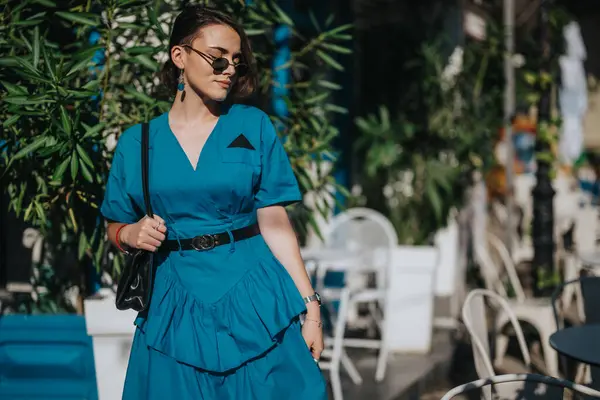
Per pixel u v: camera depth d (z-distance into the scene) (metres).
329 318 6.68
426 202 7.56
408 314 6.38
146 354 2.66
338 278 6.96
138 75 4.04
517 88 7.81
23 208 4.22
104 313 3.68
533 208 7.30
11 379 3.91
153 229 2.59
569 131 9.48
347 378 5.75
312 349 2.71
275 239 2.74
